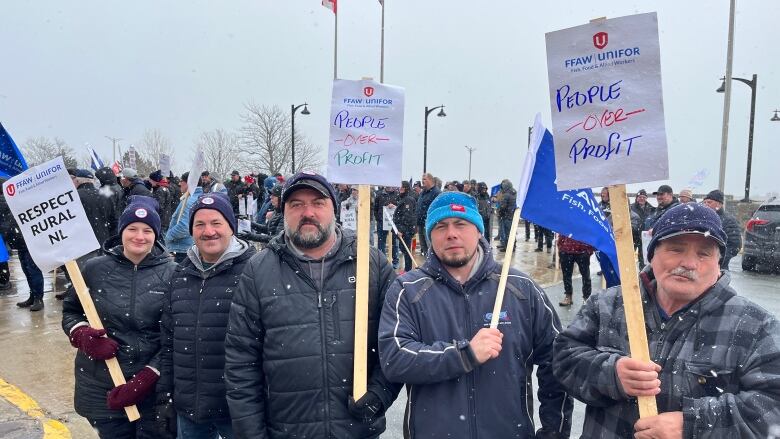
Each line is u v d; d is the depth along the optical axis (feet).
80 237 9.48
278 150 126.62
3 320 22.18
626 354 6.29
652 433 5.60
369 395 7.52
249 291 7.97
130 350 9.44
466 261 7.54
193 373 8.82
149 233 9.66
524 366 7.46
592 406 6.74
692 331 5.94
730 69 47.21
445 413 7.11
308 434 7.58
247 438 7.62
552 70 6.41
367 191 8.18
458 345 6.81
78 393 9.54
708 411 5.42
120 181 34.24
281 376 7.66
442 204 7.66
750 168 62.13
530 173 8.57
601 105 6.17
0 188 22.71
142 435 9.49
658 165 5.94
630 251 6.08
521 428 7.23
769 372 5.43
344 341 7.79
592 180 6.22
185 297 9.00
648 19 5.98
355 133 8.32
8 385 15.20
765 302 27.35
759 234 37.70
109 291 9.56
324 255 8.10
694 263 5.93
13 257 43.21
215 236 8.90
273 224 23.86
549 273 36.65
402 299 7.58
